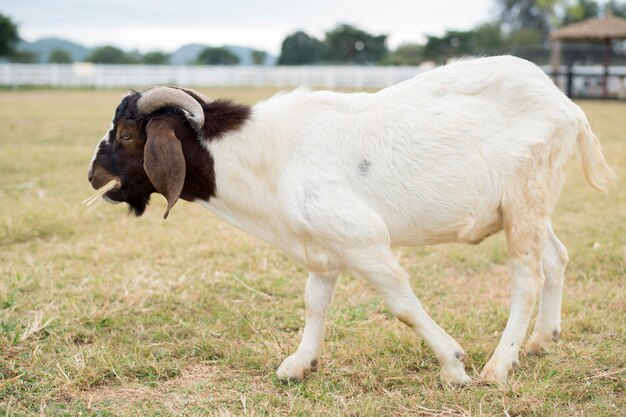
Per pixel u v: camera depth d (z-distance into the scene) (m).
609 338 4.96
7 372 4.48
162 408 4.07
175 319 5.38
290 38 64.94
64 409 4.06
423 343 4.77
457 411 3.98
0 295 5.63
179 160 4.11
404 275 4.21
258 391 4.30
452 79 4.41
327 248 4.23
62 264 6.54
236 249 7.05
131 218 8.31
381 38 62.44
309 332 4.53
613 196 9.24
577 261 6.62
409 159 4.21
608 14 28.42
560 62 32.09
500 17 75.19
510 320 4.45
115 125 4.42
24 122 18.00
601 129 16.47
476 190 4.29
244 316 5.45
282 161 4.27
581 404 4.03
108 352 4.70
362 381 4.34
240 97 25.44
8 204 8.59
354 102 4.39
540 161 4.37
